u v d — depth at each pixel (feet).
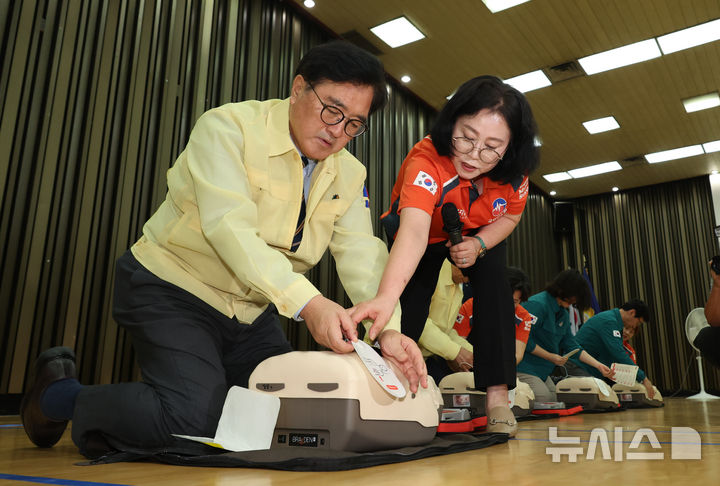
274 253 3.06
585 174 26.14
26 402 3.60
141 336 3.22
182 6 11.84
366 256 3.89
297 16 15.33
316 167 3.71
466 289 9.04
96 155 9.85
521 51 17.17
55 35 9.57
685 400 20.22
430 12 15.43
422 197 3.93
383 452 2.70
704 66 17.69
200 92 11.93
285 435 2.81
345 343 2.83
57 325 8.96
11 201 8.66
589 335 14.40
